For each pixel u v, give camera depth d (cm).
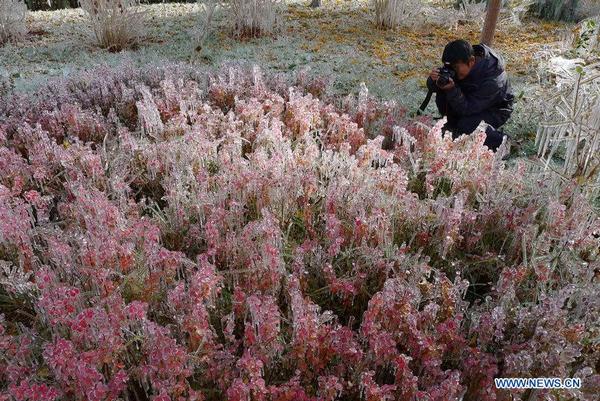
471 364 194
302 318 192
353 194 302
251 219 312
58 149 335
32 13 966
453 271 277
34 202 283
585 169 331
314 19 844
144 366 183
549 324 209
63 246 235
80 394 177
